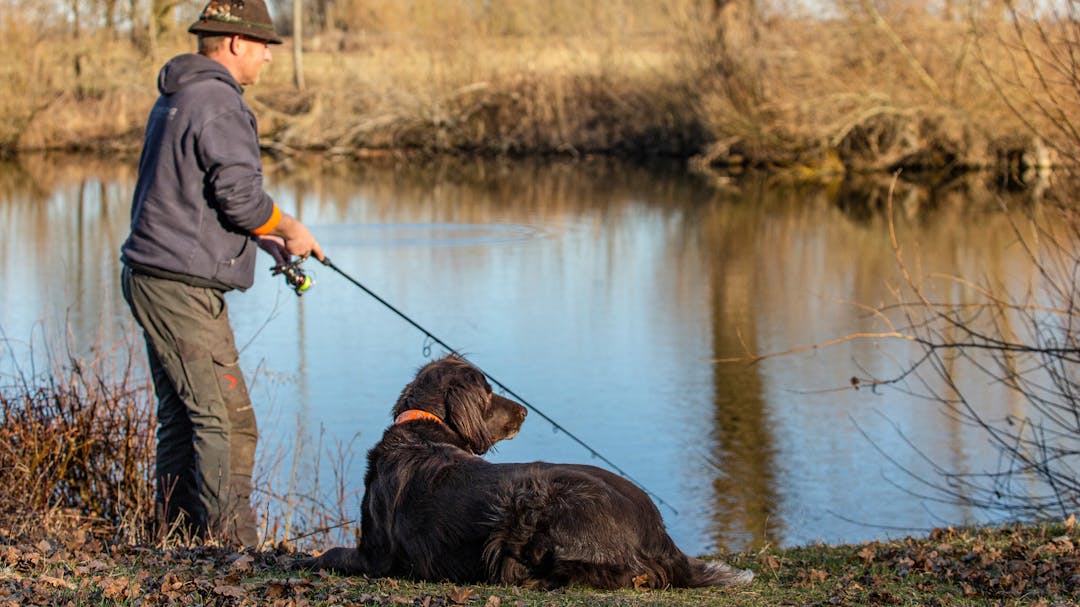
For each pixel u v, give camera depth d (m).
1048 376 10.65
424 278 16.28
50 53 31.80
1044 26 9.34
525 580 4.25
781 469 9.01
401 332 13.00
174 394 6.25
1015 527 6.15
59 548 5.26
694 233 20.55
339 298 14.71
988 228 20.44
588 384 11.15
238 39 5.94
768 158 30.25
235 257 5.90
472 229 20.89
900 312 13.85
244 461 6.13
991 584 4.69
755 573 5.08
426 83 34.38
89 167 29.44
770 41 29.06
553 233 20.52
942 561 5.15
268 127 33.94
